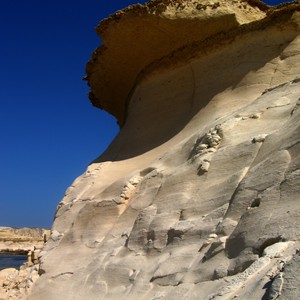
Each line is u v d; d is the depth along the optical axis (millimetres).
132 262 7887
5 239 48438
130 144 12836
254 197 6355
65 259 10367
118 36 12984
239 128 8531
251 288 4484
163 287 6613
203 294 5645
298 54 10789
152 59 13438
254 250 5461
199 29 12078
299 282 3896
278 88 9164
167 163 9609
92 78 15602
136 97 13867
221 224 6523
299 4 10984
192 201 7762
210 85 11734
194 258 6551
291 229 5168
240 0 12164
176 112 12281
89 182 12133
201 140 8953
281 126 7648
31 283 10938
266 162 6684
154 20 12102
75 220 11109
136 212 9234
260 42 11352
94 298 8039
